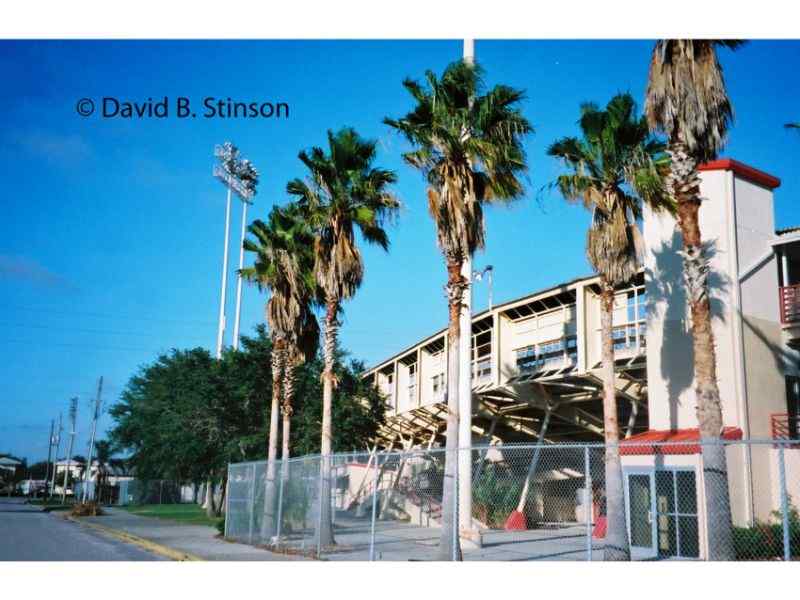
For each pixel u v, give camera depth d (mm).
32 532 27266
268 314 25562
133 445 51812
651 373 22797
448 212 15875
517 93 16250
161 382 44031
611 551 15375
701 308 14086
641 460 20234
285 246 25203
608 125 17094
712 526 13078
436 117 16125
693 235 14367
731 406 20703
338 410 33938
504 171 16469
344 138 21422
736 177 22500
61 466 132125
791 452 20344
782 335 22375
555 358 32938
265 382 33125
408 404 48031
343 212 21672
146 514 42969
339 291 21797
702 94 14266
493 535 26828
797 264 24578
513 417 36625
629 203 17578
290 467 24312
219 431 33344
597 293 30812
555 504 36188
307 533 23594
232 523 24047
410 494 34875
